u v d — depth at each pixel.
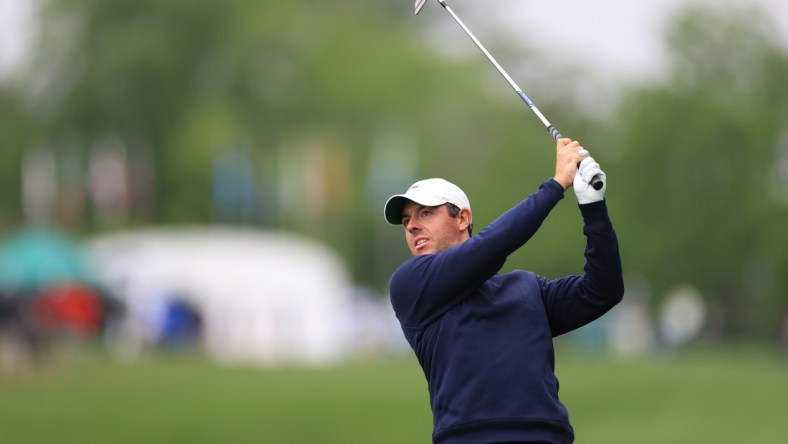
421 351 21.95
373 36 199.12
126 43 195.62
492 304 21.58
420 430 80.75
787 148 144.38
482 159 193.38
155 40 195.88
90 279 110.88
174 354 113.00
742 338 149.00
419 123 192.50
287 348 122.56
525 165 185.75
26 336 94.81
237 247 123.38
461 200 22.61
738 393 89.88
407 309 21.94
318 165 192.62
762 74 143.88
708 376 99.12
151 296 116.38
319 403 87.94
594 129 192.50
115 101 199.38
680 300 145.62
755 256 147.12
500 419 20.98
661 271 152.75
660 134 144.38
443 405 21.39
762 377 97.81
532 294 21.88
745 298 151.25
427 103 193.50
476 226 184.62
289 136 197.75
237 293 121.25
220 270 121.38
